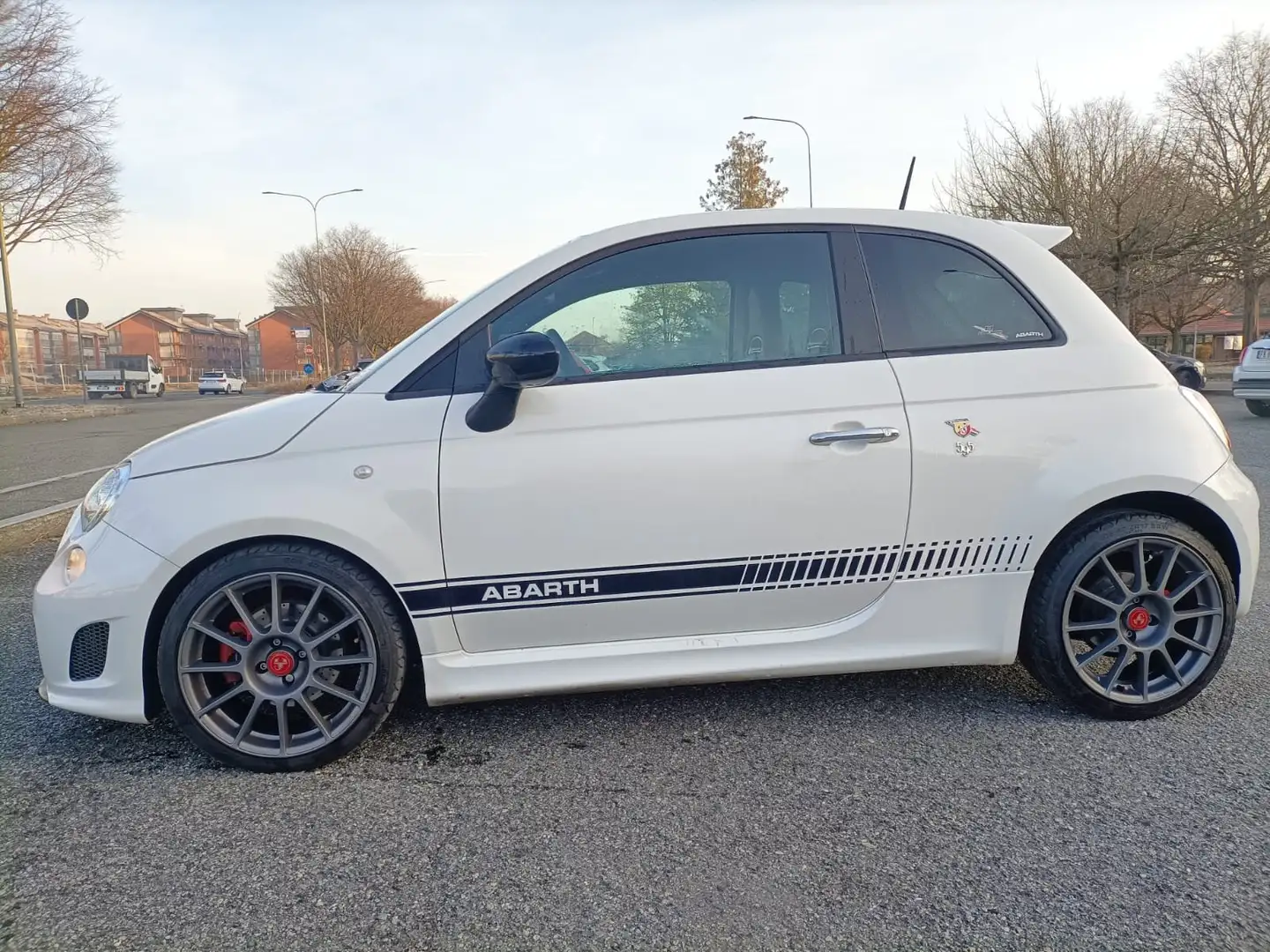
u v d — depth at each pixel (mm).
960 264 2766
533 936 1782
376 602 2502
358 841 2137
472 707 2939
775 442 2545
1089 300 2791
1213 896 1857
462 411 2533
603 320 2666
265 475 2457
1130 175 23141
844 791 2328
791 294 2709
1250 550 2719
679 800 2305
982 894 1881
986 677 3109
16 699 3053
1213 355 66312
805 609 2645
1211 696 2883
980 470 2602
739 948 1735
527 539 2502
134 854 2092
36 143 19578
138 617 2441
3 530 5320
